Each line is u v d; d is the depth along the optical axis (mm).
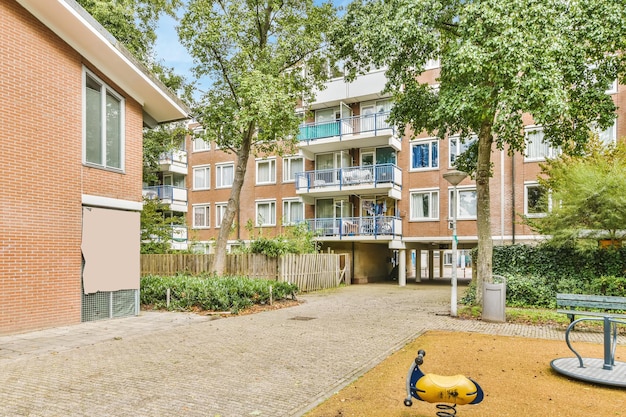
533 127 20906
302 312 12258
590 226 12469
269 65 15531
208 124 17109
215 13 15406
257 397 5090
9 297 8812
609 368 5918
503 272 14477
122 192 11438
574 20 9461
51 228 9648
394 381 5680
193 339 8453
